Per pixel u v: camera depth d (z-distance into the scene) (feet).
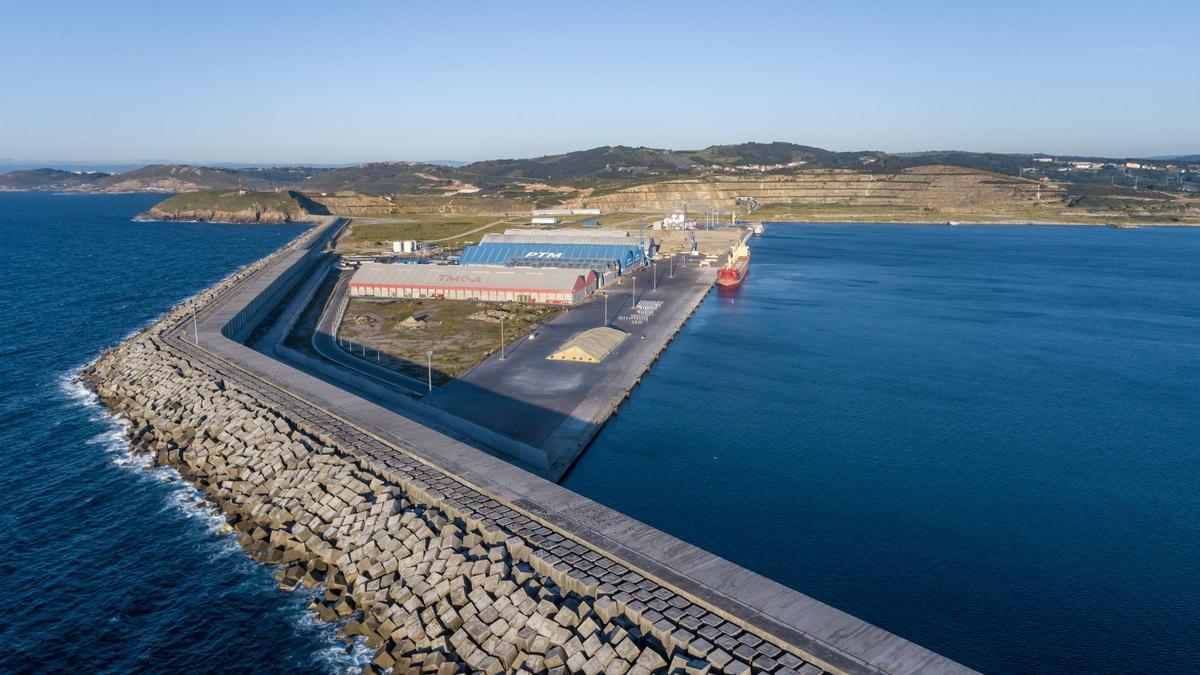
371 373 321.52
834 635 129.18
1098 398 305.73
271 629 153.48
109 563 177.17
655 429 260.21
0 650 147.13
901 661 122.52
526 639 135.44
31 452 240.12
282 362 326.24
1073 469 233.35
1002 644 148.36
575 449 235.40
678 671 120.37
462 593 149.48
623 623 134.72
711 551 180.96
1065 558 180.75
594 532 164.76
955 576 172.14
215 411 248.93
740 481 219.61
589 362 337.72
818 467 230.48
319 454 209.26
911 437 257.55
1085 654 146.00
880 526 194.49
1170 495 215.92
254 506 198.70
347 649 147.33
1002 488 218.79
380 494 185.37
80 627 154.20
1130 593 166.71
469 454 208.03
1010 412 286.25
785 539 187.21
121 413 276.00
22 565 176.04
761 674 119.34
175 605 161.38
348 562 168.96
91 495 210.79
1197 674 140.97
